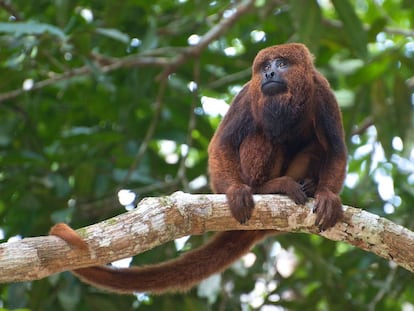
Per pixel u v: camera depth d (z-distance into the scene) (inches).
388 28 505.0
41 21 501.4
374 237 287.7
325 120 340.5
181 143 494.6
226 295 423.8
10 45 444.8
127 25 514.3
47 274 255.1
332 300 446.9
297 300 460.4
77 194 458.9
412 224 464.4
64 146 477.4
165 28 499.8
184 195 285.0
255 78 344.5
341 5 433.7
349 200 479.2
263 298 449.7
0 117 499.2
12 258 249.4
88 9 524.4
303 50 345.4
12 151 454.0
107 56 519.2
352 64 507.5
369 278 471.5
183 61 473.7
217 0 509.4
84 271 293.6
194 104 471.8
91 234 262.8
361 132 491.5
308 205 297.7
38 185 462.9
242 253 332.8
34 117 478.9
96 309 434.9
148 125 496.1
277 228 298.5
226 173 331.3
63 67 463.5
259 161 340.2
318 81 346.9
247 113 346.3
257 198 296.2
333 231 295.4
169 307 431.5
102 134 458.3
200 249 326.6
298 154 351.3
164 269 314.2
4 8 463.5
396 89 468.8
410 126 467.2
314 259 435.2
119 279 302.5
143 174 467.5
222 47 536.1
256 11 497.0
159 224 272.8
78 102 509.7
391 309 468.1
